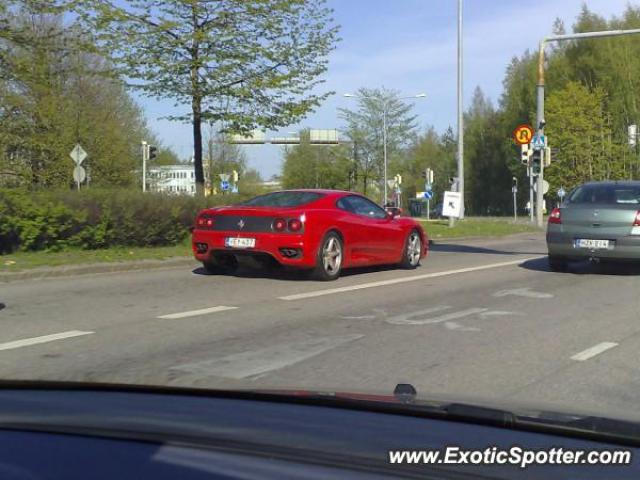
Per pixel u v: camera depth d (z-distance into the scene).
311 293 9.78
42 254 12.90
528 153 28.59
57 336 6.94
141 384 3.00
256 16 18.52
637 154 56.66
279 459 2.02
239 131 19.70
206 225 10.84
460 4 27.17
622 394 5.25
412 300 9.33
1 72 19.81
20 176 29.47
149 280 11.05
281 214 10.25
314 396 2.78
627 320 8.10
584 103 56.06
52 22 23.27
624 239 11.44
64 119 31.23
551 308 8.86
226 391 2.87
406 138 50.38
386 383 5.40
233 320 7.86
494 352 6.51
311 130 54.59
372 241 11.59
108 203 13.98
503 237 23.92
